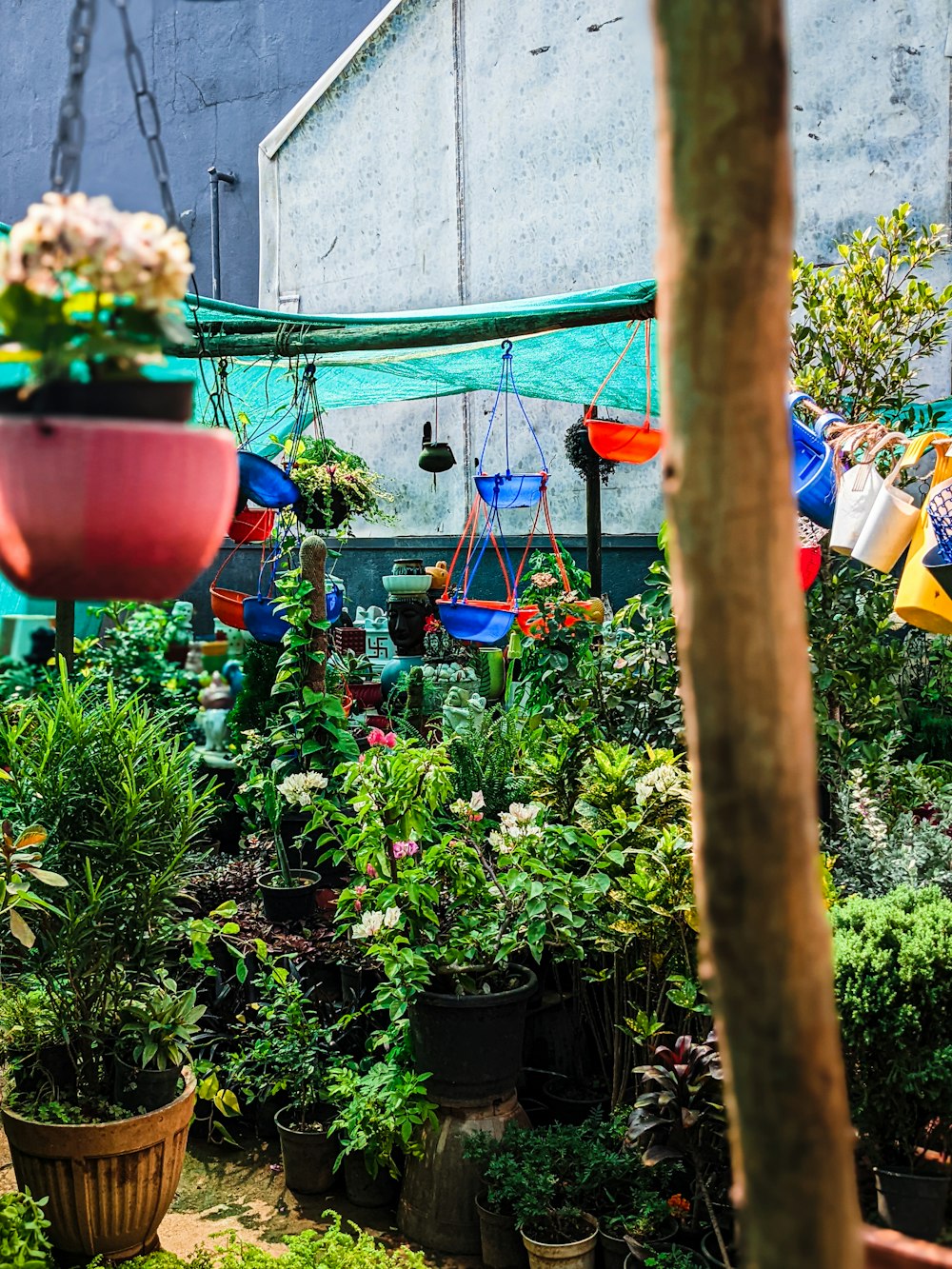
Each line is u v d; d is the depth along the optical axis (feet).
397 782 10.96
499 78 25.40
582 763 12.35
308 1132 11.69
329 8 28.40
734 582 3.06
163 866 10.75
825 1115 3.09
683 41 3.04
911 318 13.52
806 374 12.94
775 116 3.03
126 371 4.33
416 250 26.86
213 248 30.22
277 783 14.82
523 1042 12.17
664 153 3.13
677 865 9.88
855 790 11.24
